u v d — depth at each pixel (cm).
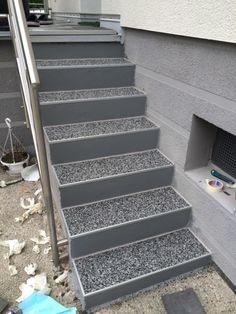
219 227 184
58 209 213
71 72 243
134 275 176
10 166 288
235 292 182
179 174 218
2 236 220
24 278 187
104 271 179
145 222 196
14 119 301
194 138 201
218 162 214
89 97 236
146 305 174
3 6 256
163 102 225
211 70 169
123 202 210
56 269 192
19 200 261
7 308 169
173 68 206
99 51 282
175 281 189
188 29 177
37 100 132
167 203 210
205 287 185
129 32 268
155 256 191
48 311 165
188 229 214
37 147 147
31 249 210
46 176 154
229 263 182
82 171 210
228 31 147
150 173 216
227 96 160
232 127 160
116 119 249
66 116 231
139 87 263
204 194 192
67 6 436
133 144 233
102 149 225
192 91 189
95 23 363
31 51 134
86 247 186
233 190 193
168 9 194
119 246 197
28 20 329
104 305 173
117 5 285
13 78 284
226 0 144
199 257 191
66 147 212
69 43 268
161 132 235
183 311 168
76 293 177
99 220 192
